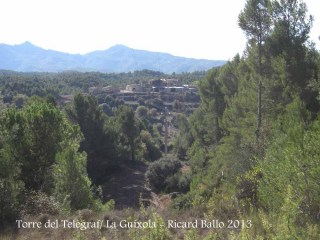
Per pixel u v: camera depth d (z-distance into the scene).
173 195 30.19
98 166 39.97
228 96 30.20
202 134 36.75
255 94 20.72
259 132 16.73
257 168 9.51
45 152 18.75
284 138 8.33
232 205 8.97
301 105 13.55
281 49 19.42
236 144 20.75
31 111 19.16
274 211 6.11
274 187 6.55
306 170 5.77
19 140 18.02
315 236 4.18
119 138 47.84
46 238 9.19
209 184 19.53
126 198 34.31
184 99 87.44
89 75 139.00
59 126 19.59
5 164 13.40
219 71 32.75
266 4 19.83
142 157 54.50
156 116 80.81
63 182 15.69
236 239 4.80
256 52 20.53
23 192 14.76
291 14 19.20
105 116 41.91
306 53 19.09
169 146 66.25
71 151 16.61
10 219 11.78
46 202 13.36
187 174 33.81
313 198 5.46
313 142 6.57
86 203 16.02
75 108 37.78
